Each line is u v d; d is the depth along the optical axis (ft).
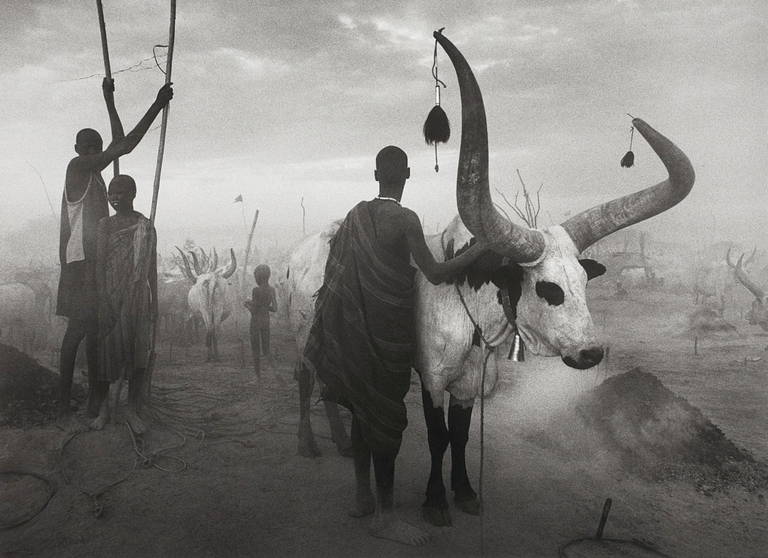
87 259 14.82
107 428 14.62
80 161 14.84
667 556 10.45
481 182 8.45
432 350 11.34
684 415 16.46
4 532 10.66
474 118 8.11
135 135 15.05
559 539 11.07
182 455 14.32
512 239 9.46
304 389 14.97
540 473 14.24
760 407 21.11
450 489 13.21
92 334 14.94
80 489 12.28
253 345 24.21
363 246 10.59
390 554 10.30
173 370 27.02
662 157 9.83
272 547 10.52
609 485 13.64
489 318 11.13
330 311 10.97
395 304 10.52
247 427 16.98
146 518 11.35
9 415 15.46
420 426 17.89
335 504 12.27
